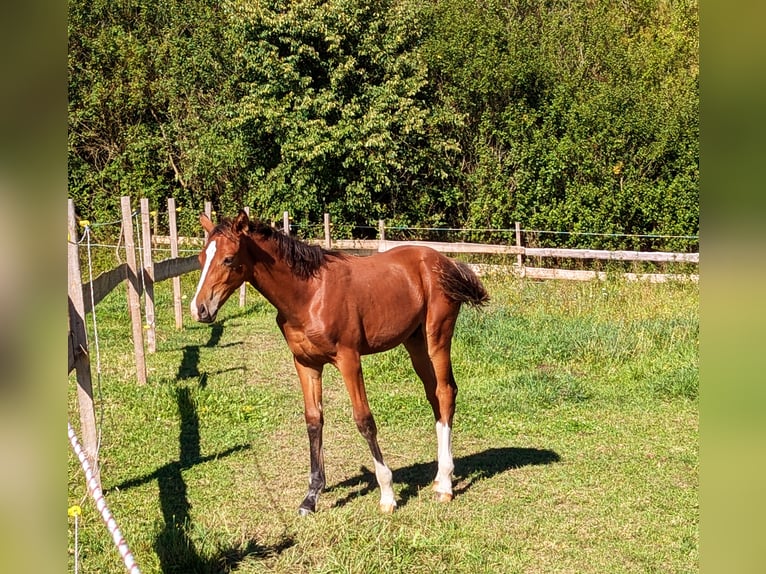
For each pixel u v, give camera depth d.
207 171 19.72
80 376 4.82
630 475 5.66
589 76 19.58
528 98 18.77
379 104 17.50
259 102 17.48
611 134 17.14
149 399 7.23
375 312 5.01
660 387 7.95
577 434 6.67
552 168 17.34
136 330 7.73
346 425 6.94
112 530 2.61
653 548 4.46
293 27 17.08
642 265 15.83
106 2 20.42
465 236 18.84
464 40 18.77
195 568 4.11
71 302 4.72
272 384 8.21
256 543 4.44
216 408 7.14
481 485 5.49
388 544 4.37
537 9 20.47
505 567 4.21
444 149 18.88
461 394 7.84
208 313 4.46
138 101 19.91
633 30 21.52
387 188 18.91
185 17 20.67
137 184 19.95
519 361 9.05
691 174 16.56
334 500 5.18
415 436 6.64
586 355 9.09
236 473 5.62
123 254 13.80
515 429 6.80
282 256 4.70
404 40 18.34
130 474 5.53
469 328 10.10
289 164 17.72
